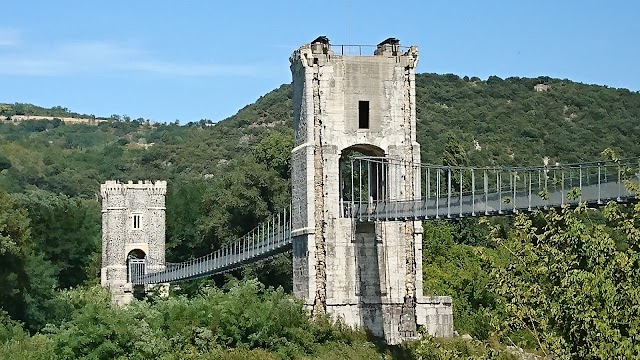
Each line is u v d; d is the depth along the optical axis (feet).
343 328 302.25
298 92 323.16
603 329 139.33
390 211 295.07
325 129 313.94
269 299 299.79
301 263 313.73
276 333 288.10
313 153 312.71
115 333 274.16
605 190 212.84
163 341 277.64
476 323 337.72
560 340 143.74
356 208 312.29
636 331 139.74
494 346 249.14
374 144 317.01
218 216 464.24
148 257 537.65
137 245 537.65
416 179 318.45
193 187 563.89
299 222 316.60
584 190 218.38
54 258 494.59
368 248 311.68
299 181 318.04
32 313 381.19
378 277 311.27
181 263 492.54
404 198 315.99
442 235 395.55
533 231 155.43
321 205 311.06
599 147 578.66
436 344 178.40
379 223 312.91
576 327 144.25
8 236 378.53
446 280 360.69
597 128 604.49
